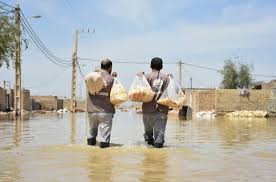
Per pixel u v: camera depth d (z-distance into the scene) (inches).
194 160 293.4
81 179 222.4
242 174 240.7
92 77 362.6
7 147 363.3
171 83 381.1
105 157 303.7
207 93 1574.8
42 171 244.4
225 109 1561.3
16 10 1133.1
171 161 287.3
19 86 1273.4
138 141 421.7
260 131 620.7
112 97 365.4
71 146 371.2
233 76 2416.3
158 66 387.9
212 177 231.0
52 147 362.3
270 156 318.3
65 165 265.7
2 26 1068.5
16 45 1208.2
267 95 1571.1
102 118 363.6
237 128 701.3
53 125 745.6
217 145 400.5
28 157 300.5
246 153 336.5
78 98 2910.9
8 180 218.5
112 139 451.2
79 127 681.0
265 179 226.8
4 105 2015.3
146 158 300.7
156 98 376.2
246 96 1567.4
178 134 549.6
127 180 220.5
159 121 371.6
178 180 222.4
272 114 1530.5
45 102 2748.5
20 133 536.7
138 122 938.7
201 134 550.3
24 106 2306.8
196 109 1582.2
